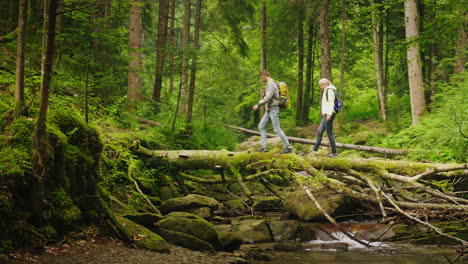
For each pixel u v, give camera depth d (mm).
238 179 9438
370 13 17984
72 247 5152
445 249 7254
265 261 6652
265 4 20047
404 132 13539
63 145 5578
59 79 7152
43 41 6375
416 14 15008
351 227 8625
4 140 5285
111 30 6965
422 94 15062
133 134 10672
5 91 7438
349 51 22656
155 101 14719
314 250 7523
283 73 23188
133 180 8703
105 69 7695
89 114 8273
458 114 9992
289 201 10062
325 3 17281
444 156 9922
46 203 5199
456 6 11648
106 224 5934
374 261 6602
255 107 8898
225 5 17031
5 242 4543
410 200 8539
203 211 9117
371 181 8008
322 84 9023
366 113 24438
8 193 4742
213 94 13984
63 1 6680
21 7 5637
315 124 22047
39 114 5148
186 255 5906
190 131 12883
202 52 12211
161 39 16172
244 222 8914
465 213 7312
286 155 8898
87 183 6086
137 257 5266
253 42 23891
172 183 10875
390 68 24266
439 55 17906
